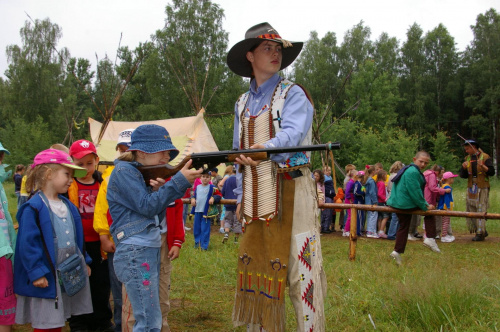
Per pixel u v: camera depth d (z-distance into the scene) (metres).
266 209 2.90
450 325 3.61
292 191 2.90
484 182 9.11
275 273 2.88
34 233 3.21
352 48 47.78
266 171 2.90
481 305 4.00
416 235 9.74
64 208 3.57
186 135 12.84
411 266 6.33
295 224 2.90
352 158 26.25
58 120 42.59
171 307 4.61
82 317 4.12
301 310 2.86
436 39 49.66
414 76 47.81
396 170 10.25
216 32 37.81
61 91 47.19
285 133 2.72
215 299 4.88
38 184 3.46
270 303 2.89
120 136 4.36
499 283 4.65
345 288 4.96
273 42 3.01
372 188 9.91
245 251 3.04
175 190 2.74
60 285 3.41
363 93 39.88
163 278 3.68
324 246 8.49
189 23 36.03
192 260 6.69
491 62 43.22
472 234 10.10
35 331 3.30
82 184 4.19
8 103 46.84
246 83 43.09
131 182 2.82
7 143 35.62
